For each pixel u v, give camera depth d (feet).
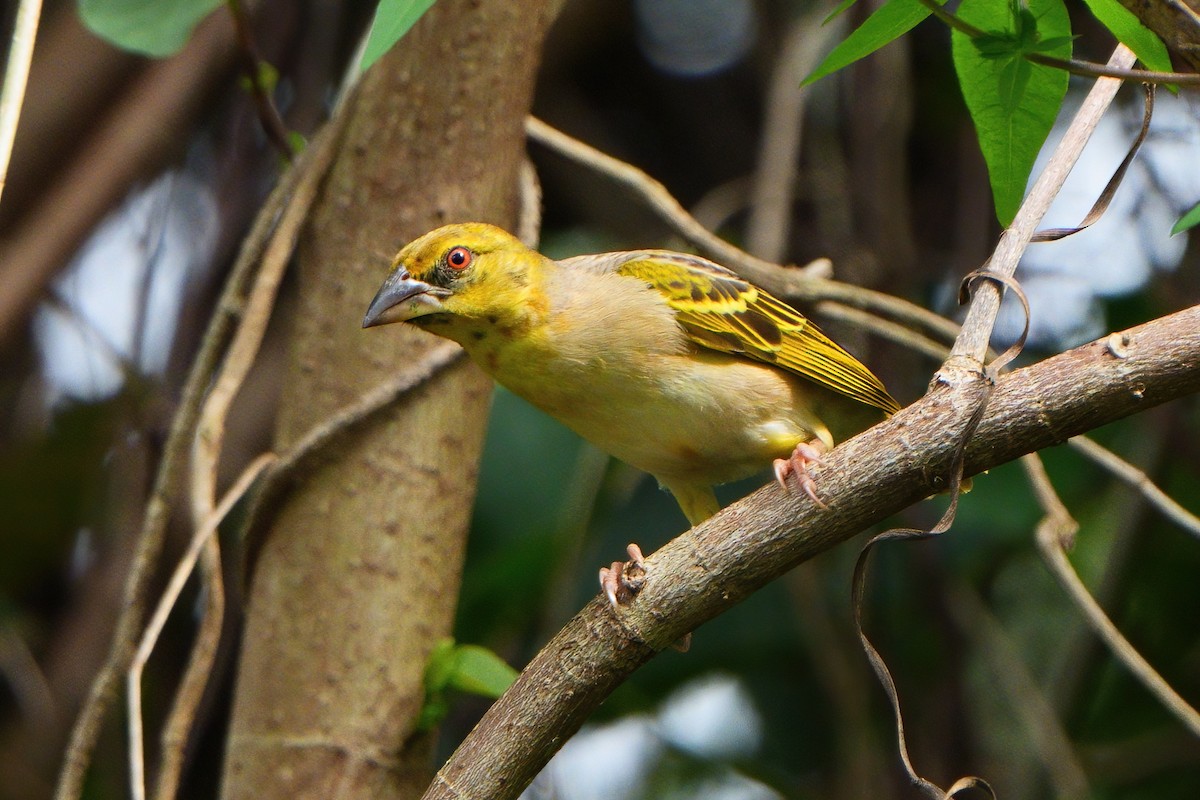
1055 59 15.83
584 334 25.02
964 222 38.01
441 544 24.17
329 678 23.40
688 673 37.91
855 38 16.70
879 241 36.78
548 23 25.31
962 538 38.70
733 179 41.52
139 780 20.80
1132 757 36.70
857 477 16.66
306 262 24.84
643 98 42.78
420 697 23.71
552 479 35.09
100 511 36.22
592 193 41.11
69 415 36.27
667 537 37.83
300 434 24.22
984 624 36.06
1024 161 17.95
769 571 17.33
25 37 19.02
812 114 38.22
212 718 34.94
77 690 34.68
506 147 25.16
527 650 35.91
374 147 24.52
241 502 35.14
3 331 33.91
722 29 42.45
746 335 25.99
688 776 38.47
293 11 36.78
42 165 35.04
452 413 24.43
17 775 34.01
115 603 34.99
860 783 34.76
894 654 37.24
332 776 23.21
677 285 26.02
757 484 38.99
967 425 16.07
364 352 24.18
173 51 22.47
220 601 22.13
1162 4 15.10
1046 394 15.85
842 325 35.86
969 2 16.81
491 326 24.56
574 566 33.55
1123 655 24.02
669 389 25.43
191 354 35.42
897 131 37.06
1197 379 15.44
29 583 37.24
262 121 26.30
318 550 23.65
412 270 24.12
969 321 17.29
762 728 39.24
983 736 38.09
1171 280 36.42
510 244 24.76
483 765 18.07
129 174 35.45
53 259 34.63
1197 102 34.22
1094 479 37.06
